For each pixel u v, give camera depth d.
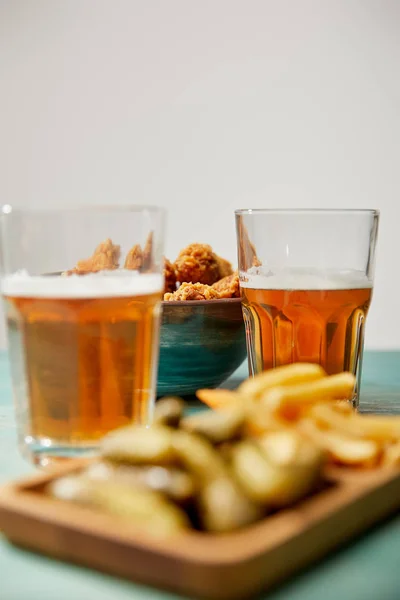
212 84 1.63
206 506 0.47
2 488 0.50
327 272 0.70
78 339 0.58
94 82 1.67
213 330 0.72
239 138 1.63
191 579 0.44
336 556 0.48
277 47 1.60
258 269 0.71
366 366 0.92
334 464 0.54
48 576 0.46
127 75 1.66
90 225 0.59
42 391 0.58
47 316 0.58
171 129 1.65
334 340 0.71
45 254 0.58
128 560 0.45
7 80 1.70
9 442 0.66
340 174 1.61
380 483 0.51
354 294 0.70
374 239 0.72
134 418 0.60
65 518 0.47
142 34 1.64
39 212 0.58
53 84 1.69
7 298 0.59
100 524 0.46
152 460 0.49
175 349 0.72
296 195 1.63
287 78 1.61
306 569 0.47
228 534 0.47
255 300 0.71
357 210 0.70
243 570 0.44
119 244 0.59
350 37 1.59
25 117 1.70
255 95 1.62
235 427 0.51
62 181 1.70
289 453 0.48
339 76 1.59
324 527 0.47
